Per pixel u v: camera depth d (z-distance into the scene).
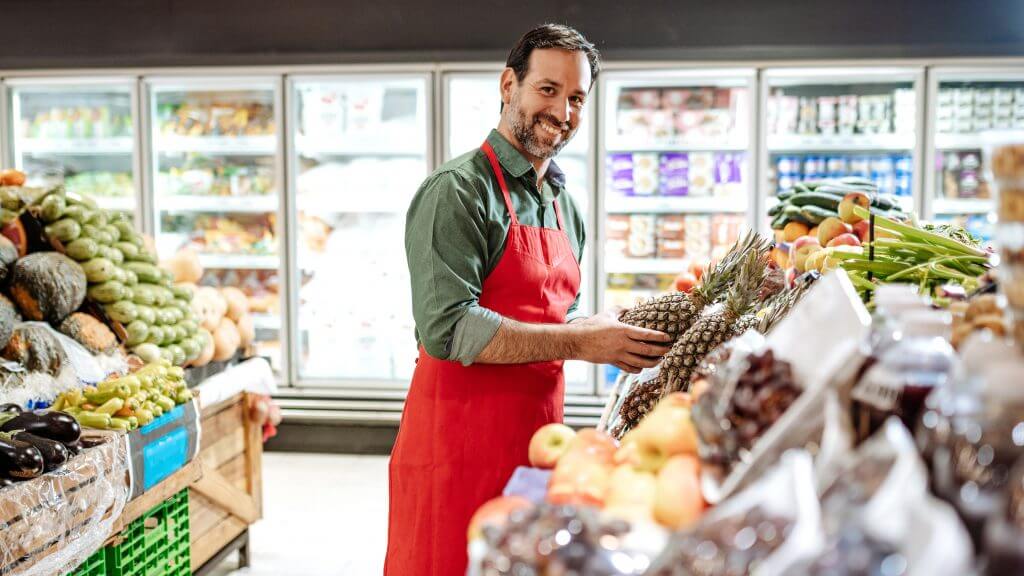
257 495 3.81
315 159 5.46
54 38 5.25
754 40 4.98
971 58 4.85
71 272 3.22
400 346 5.45
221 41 5.20
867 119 5.01
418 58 5.13
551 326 1.89
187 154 5.49
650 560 0.73
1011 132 0.85
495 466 2.01
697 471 0.93
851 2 4.92
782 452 0.84
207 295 4.11
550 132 2.01
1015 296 0.82
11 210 3.33
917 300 0.89
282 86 5.10
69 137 5.42
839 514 0.62
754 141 4.95
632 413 1.63
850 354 0.83
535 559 0.74
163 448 2.79
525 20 5.07
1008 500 0.61
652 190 5.19
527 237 2.08
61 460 2.20
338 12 5.13
